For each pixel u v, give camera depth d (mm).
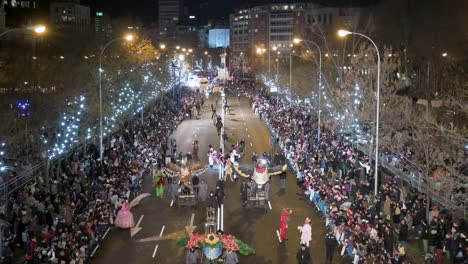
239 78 172250
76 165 35531
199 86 126312
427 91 51906
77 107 42188
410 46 73562
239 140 58656
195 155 49562
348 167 38125
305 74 79188
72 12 125188
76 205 29125
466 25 66188
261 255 26578
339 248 27188
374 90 48312
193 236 25109
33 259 23062
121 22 136250
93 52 60719
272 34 199125
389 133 41344
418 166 33625
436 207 28031
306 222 26875
